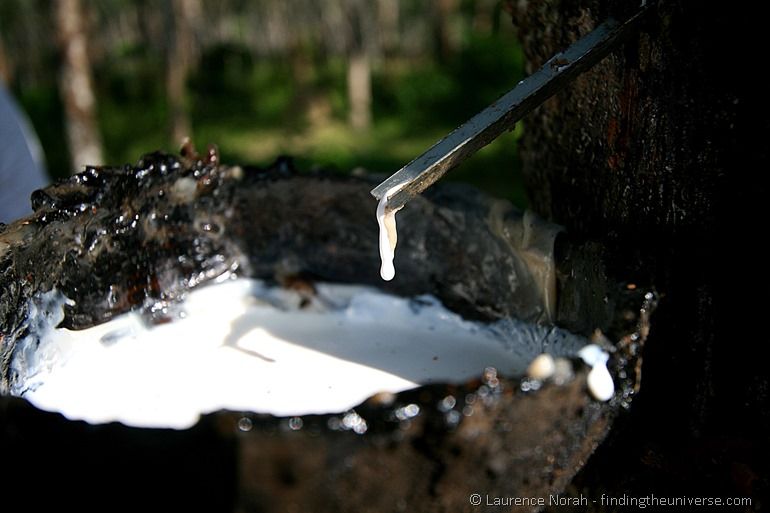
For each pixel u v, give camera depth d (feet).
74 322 0.98
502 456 0.75
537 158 1.08
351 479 0.72
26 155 1.47
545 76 0.87
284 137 6.19
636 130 0.91
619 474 0.89
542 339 0.98
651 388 0.92
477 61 7.06
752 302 0.88
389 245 0.89
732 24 0.83
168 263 1.06
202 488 0.71
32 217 0.92
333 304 1.09
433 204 1.06
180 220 1.06
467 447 0.73
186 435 0.70
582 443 0.81
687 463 0.91
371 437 0.71
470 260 1.06
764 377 0.89
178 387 0.94
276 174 1.09
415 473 0.73
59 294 0.96
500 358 1.00
